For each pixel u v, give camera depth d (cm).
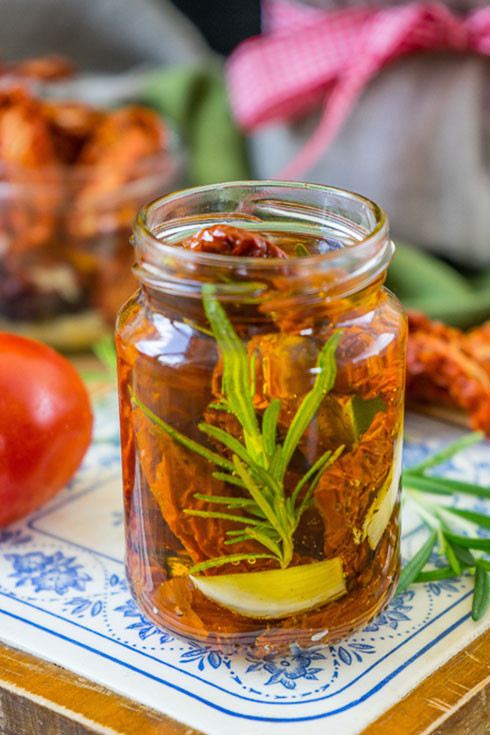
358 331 34
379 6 57
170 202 36
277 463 34
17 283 54
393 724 34
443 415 48
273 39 60
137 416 35
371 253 34
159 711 35
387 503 36
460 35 55
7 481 40
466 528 41
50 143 55
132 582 37
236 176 67
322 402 34
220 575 35
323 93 59
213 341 34
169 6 82
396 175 57
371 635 37
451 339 47
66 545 41
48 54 80
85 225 53
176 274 33
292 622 35
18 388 40
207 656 37
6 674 36
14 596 39
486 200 56
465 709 35
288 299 33
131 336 35
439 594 39
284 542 34
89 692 36
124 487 37
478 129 56
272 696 35
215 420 34
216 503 34
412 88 56
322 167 60
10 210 53
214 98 72
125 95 70
